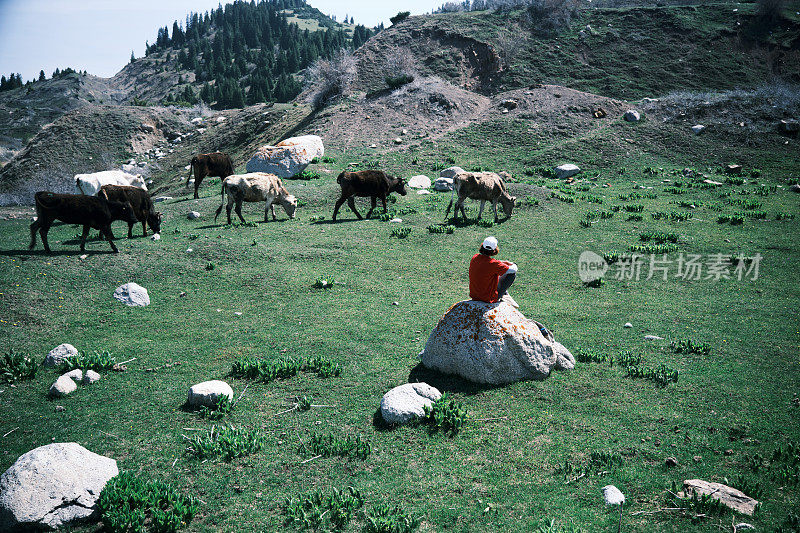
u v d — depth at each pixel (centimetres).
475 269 881
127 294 1293
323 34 19788
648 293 1421
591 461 659
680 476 625
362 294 1383
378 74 4853
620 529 536
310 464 665
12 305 1200
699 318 1214
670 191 2653
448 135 3612
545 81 4819
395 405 761
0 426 745
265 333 1120
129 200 1786
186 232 1941
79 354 964
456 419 730
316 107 4566
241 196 2052
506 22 5612
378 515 559
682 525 539
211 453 678
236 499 598
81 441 710
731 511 550
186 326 1159
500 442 705
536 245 1859
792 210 2242
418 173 3002
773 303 1315
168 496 584
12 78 15150
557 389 851
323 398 834
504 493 603
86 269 1476
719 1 6119
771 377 882
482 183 2052
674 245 1822
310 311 1255
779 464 639
